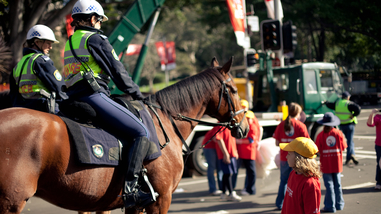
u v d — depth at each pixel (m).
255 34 36.25
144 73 61.00
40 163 2.38
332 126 5.32
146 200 2.85
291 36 11.77
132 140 2.86
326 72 10.95
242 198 6.40
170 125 3.26
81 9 2.85
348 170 7.87
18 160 2.30
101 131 2.74
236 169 6.50
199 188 7.39
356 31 16.09
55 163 2.45
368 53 14.57
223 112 3.60
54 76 3.32
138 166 2.73
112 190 2.75
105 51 2.78
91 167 2.59
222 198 6.43
